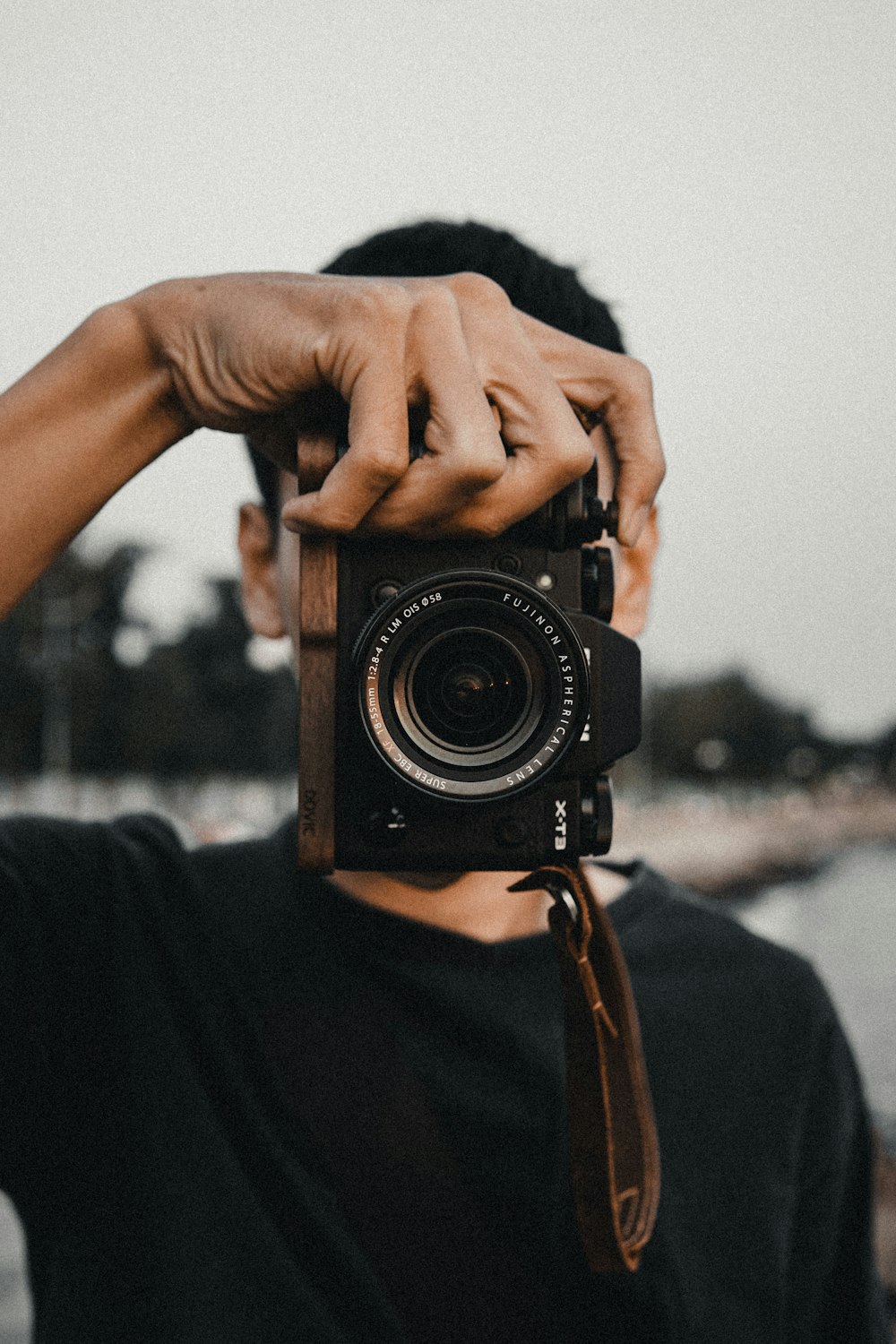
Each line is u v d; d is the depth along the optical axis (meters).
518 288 1.75
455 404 1.14
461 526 1.24
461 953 1.52
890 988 16.78
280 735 60.69
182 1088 1.45
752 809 97.38
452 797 1.36
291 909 1.57
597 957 1.47
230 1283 1.35
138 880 1.60
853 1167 1.76
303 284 1.19
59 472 1.24
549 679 1.39
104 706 63.19
